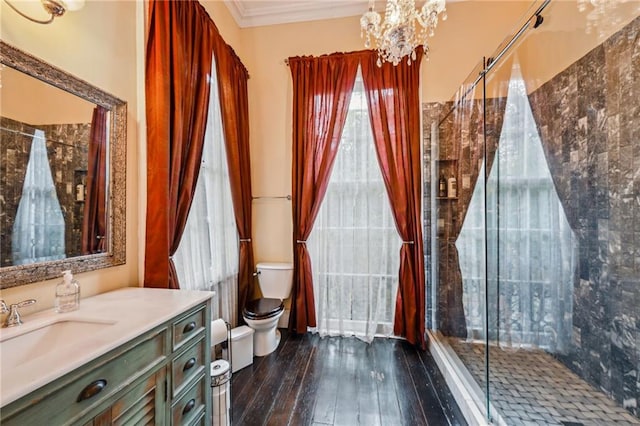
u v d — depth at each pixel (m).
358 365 2.16
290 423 1.56
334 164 2.72
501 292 2.17
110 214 1.39
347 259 2.71
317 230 2.76
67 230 1.18
